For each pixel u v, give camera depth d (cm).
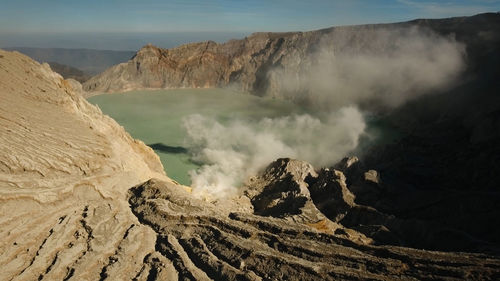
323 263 1686
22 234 1762
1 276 1484
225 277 1609
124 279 1590
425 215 3025
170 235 1950
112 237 1883
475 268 1530
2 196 1842
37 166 2217
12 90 2855
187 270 1655
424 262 1608
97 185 2420
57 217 1992
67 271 1586
